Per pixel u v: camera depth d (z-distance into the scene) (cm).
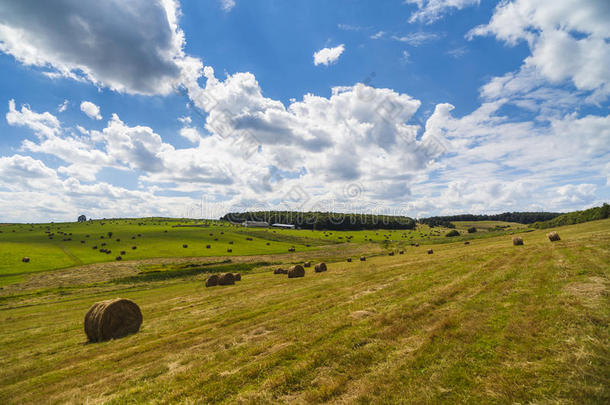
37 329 1496
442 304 987
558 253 1820
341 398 477
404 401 443
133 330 1266
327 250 7594
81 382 692
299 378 556
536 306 811
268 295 1756
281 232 11631
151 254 6091
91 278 3947
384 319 867
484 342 622
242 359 686
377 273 2169
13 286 3488
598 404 379
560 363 495
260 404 484
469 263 1955
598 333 587
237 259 5838
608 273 1059
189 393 548
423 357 582
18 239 7712
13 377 785
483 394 438
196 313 1463
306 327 890
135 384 639
